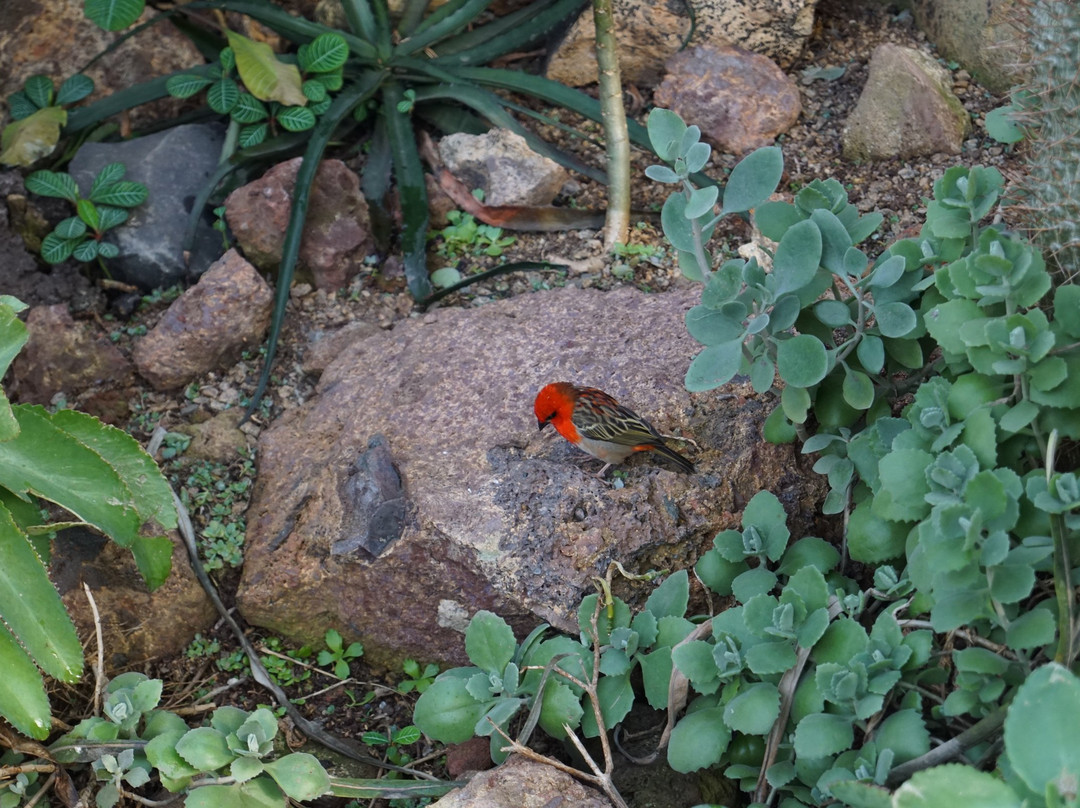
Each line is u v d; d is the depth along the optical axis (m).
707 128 5.78
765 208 3.76
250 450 4.67
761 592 3.59
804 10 5.84
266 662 4.24
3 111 5.61
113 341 5.07
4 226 5.22
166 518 3.81
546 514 3.91
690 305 4.63
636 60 6.02
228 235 5.34
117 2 5.35
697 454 4.09
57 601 3.38
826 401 3.82
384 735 4.05
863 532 3.52
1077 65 3.08
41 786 3.66
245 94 5.48
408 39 5.71
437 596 4.01
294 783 3.47
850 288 3.58
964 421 3.28
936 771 2.65
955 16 5.87
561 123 5.82
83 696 4.01
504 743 3.65
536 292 4.95
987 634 3.17
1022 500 3.15
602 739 3.45
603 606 3.75
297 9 6.18
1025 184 3.36
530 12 5.98
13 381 4.81
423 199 5.36
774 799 3.43
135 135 5.73
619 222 5.32
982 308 3.31
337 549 4.02
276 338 4.81
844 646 3.29
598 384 4.31
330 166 5.26
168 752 3.52
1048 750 2.58
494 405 4.33
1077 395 3.10
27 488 3.49
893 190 5.42
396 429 4.34
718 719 3.39
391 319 5.14
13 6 5.47
